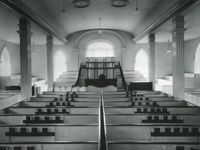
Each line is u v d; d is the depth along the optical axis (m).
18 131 5.29
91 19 14.22
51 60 15.09
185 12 9.16
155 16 11.64
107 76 18.81
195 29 13.85
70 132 5.35
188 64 19.61
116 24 16.22
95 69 18.73
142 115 6.29
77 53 20.28
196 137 5.16
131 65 20.44
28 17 9.94
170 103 8.18
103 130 4.46
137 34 17.89
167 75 21.00
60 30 15.94
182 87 9.85
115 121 6.31
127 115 6.30
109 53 21.78
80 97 9.21
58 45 20.42
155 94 10.23
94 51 21.75
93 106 7.70
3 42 17.44
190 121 6.21
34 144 4.25
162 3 9.67
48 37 15.02
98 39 20.22
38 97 9.41
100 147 3.78
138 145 4.18
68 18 13.16
